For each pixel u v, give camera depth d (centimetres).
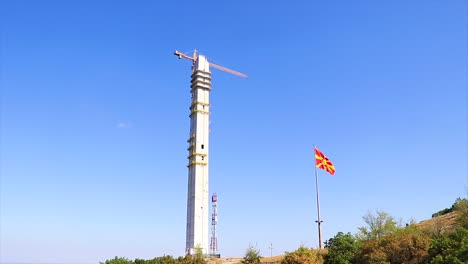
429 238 5991
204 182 13550
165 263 8162
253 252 8788
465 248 4978
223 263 10531
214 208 13850
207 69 15325
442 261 5081
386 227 7788
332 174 9712
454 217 8106
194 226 12912
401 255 5872
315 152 9775
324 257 7194
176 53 15475
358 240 7538
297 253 7250
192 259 8475
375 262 5944
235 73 16862
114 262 8238
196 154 13775
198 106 14450
